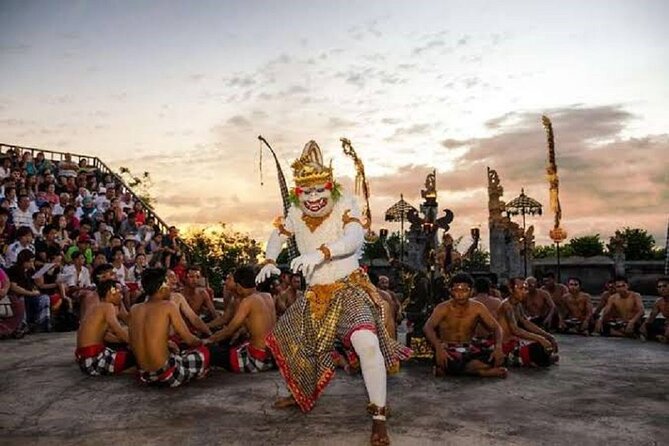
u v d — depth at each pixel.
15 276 7.81
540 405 3.79
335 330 3.36
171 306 4.46
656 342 7.31
